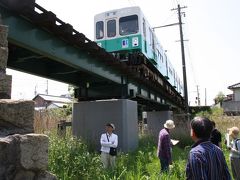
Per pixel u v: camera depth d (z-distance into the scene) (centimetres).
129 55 1421
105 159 766
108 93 1203
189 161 283
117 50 1477
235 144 745
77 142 752
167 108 2278
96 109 1193
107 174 612
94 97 1227
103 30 1540
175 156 1112
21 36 614
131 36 1455
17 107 233
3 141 207
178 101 3008
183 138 1588
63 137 768
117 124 1151
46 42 702
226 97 6356
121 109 1155
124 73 1204
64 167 566
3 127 232
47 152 220
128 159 921
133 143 1185
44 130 791
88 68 905
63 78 1050
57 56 741
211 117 2244
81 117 1210
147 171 794
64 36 735
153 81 1691
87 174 571
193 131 300
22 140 210
